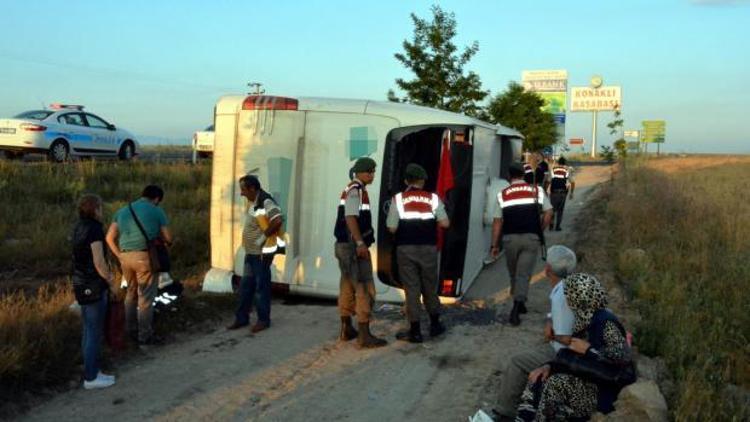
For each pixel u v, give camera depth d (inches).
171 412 205.9
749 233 466.9
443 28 706.8
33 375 220.7
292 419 200.7
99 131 783.1
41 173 624.4
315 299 347.9
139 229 259.8
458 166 329.1
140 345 264.8
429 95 705.0
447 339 275.9
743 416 194.9
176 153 1181.7
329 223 334.6
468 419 198.7
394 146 327.6
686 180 1058.7
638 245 464.4
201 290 345.1
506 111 1269.7
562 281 172.6
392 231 271.3
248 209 294.0
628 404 194.2
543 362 178.7
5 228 450.3
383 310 322.7
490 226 406.0
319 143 333.4
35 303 284.0
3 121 698.8
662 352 242.4
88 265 219.9
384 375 235.9
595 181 1311.5
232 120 343.3
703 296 317.7
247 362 250.8
